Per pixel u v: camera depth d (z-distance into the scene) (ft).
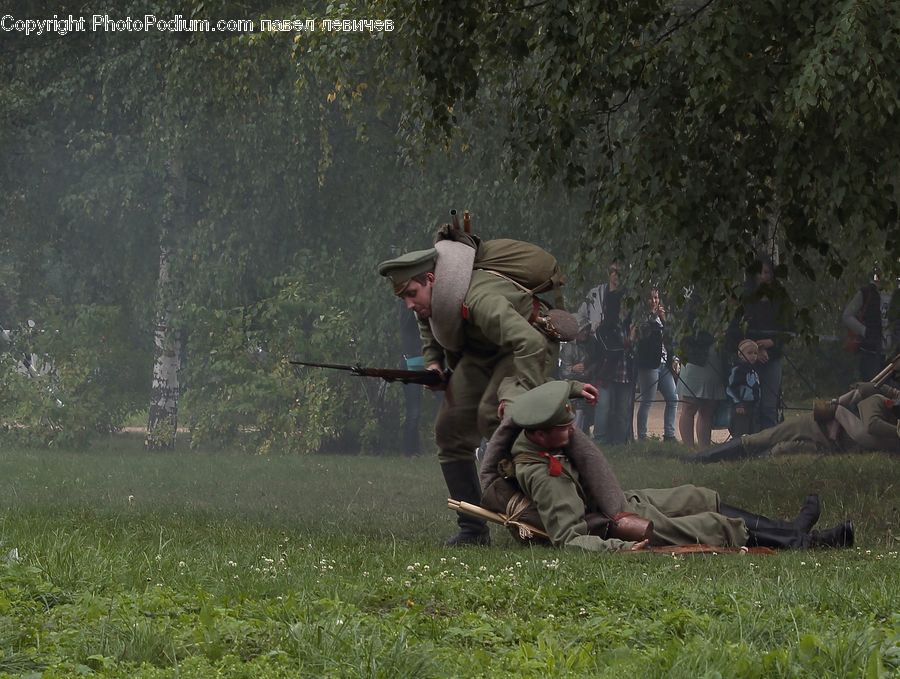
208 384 186.39
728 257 97.14
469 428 78.69
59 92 189.06
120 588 45.24
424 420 183.93
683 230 96.12
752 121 85.51
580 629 39.27
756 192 96.22
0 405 189.16
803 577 52.80
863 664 32.53
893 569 59.00
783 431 134.21
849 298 144.15
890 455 124.06
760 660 32.86
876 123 78.13
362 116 174.50
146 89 184.03
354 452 182.91
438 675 33.01
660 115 94.17
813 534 73.36
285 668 33.14
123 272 197.26
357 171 181.37
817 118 83.30
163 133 180.65
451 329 76.33
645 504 72.49
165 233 186.70
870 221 87.51
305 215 184.24
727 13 82.07
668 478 122.31
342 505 110.22
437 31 93.81
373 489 124.88
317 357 179.32
